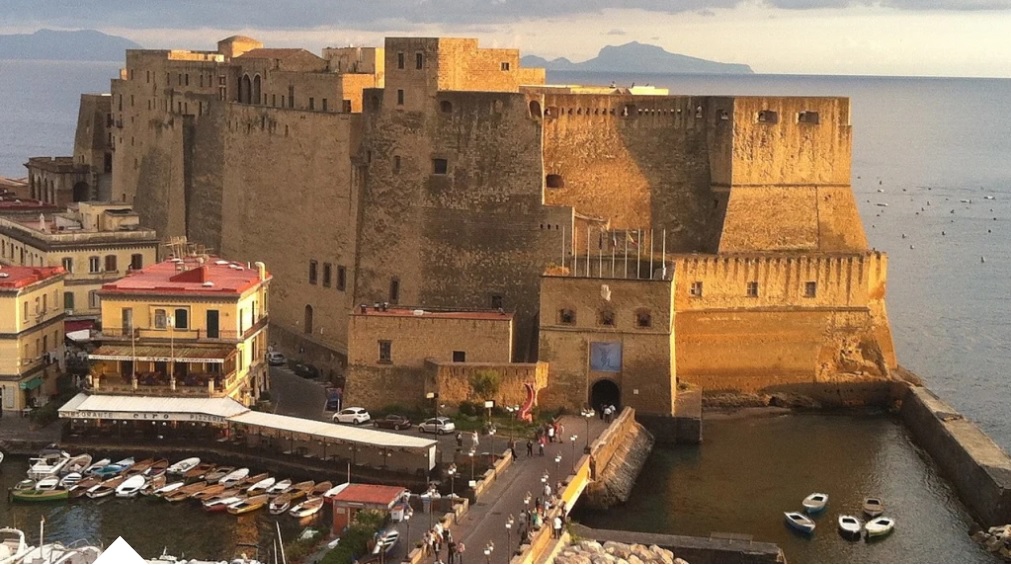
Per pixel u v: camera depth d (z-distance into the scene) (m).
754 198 153.50
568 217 147.25
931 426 135.50
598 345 136.00
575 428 129.88
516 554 92.50
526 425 129.75
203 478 121.12
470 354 135.88
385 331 136.38
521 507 105.38
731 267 149.62
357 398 137.12
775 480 125.50
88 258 155.75
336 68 182.75
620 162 154.75
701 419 137.00
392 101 153.12
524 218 148.50
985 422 151.88
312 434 120.81
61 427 130.50
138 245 158.38
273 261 173.88
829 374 152.38
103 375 130.88
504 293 149.50
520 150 148.12
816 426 145.00
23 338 135.75
